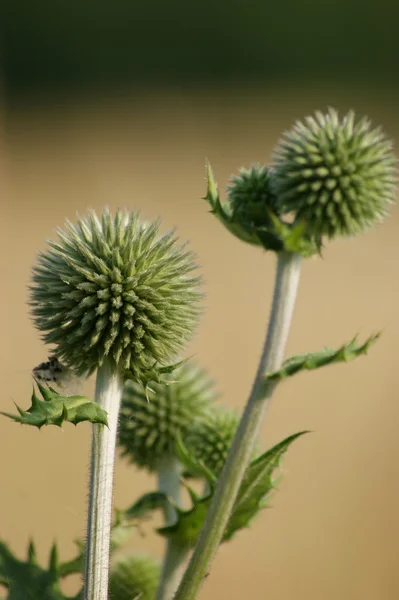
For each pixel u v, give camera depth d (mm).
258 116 74000
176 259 9547
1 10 80750
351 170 9453
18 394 28062
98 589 8438
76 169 59938
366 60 85688
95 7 82562
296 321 37906
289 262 9062
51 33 82375
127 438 11141
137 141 67625
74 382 9359
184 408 11148
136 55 84438
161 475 11023
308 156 9430
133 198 53406
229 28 85125
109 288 9102
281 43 86000
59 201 52812
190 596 8430
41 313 9328
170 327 9281
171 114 74438
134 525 9742
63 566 9266
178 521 9148
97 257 9273
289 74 86125
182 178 58344
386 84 83750
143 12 83562
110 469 8719
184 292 9492
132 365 9023
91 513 8562
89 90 81688
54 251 9539
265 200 9312
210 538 8453
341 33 84875
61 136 68312
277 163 9594
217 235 46406
